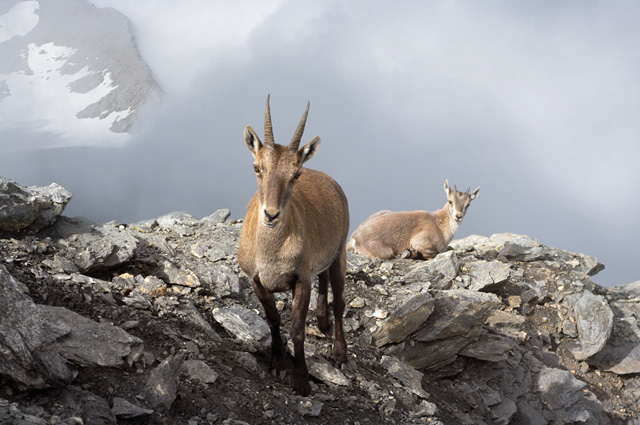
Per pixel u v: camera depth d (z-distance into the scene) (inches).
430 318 299.3
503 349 312.7
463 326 299.6
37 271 208.5
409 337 292.5
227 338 219.8
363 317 292.5
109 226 277.0
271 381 197.3
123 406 143.7
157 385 156.3
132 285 230.1
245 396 177.5
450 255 370.9
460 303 304.5
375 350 277.7
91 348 160.1
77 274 215.2
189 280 252.4
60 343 154.9
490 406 296.4
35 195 252.5
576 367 361.7
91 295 206.1
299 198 203.6
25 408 130.8
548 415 314.2
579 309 373.1
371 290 317.4
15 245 227.0
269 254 179.8
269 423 169.0
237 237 331.0
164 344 188.4
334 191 236.2
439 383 292.4
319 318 247.9
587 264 462.0
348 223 250.1
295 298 189.3
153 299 223.8
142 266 254.2
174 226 334.6
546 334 365.1
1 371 135.6
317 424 180.2
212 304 245.4
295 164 169.8
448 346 295.9
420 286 329.1
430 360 290.8
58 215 263.0
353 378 228.8
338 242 228.8
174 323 208.5
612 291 434.3
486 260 422.9
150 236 290.0
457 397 284.0
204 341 202.8
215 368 186.7
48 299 194.9
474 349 307.4
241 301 263.4
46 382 141.5
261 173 172.7
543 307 385.4
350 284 318.0
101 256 240.4
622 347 371.6
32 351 143.0
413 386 249.6
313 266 206.8
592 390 353.4
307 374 197.6
